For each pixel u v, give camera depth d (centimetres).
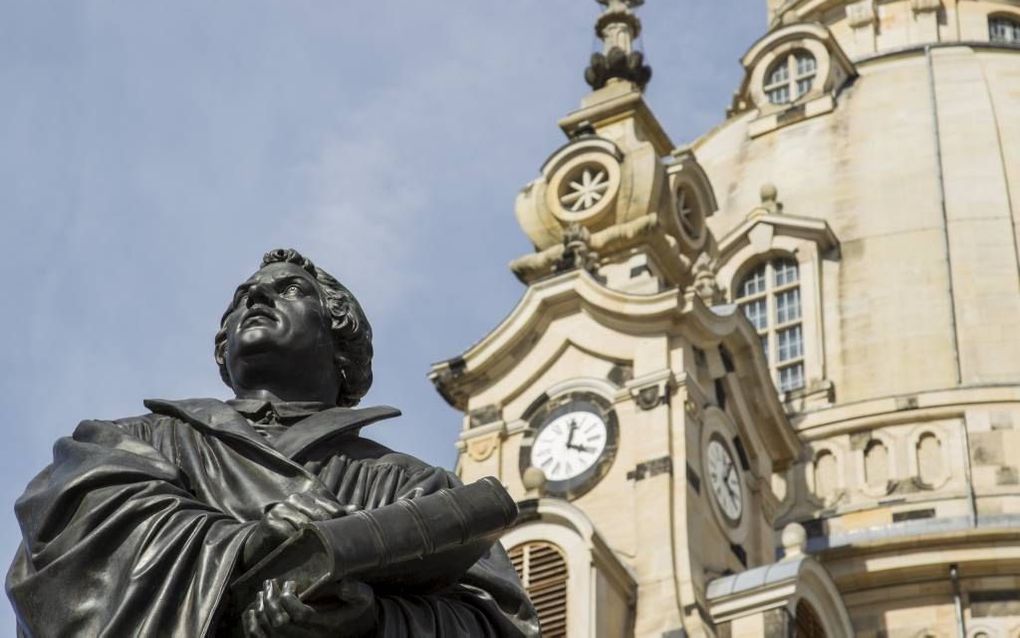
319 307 620
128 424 564
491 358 4853
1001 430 6150
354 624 509
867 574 5900
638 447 4634
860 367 6431
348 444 586
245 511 543
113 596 507
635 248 5038
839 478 6153
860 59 7306
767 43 7331
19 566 519
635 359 4762
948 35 7431
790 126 7119
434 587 540
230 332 614
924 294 6531
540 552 4284
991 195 6731
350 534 508
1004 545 5856
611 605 4284
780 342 6581
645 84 5378
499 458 4747
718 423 4809
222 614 511
